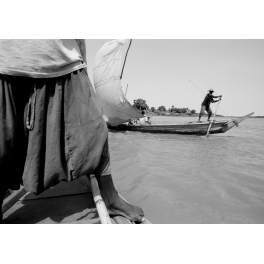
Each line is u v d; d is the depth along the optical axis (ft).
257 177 18.02
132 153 27.71
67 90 5.56
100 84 61.77
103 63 59.93
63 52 5.35
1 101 4.92
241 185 16.06
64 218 6.33
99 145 5.85
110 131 61.36
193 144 36.83
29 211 6.72
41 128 5.37
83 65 5.78
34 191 5.39
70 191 8.09
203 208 12.24
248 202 13.12
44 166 5.55
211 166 21.43
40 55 5.12
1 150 5.02
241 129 79.15
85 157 5.73
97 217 6.40
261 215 11.57
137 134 53.11
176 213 11.64
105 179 6.33
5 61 4.93
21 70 5.00
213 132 49.16
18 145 5.42
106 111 64.28
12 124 5.08
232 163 22.97
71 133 5.64
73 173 5.76
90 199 7.49
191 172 19.17
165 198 13.47
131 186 15.47
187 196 13.83
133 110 60.08
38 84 5.27
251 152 29.81
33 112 5.28
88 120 5.73
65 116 5.59
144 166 20.89
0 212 5.74
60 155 5.57
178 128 52.54
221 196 13.89
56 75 5.32
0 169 5.21
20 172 5.73
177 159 24.44
